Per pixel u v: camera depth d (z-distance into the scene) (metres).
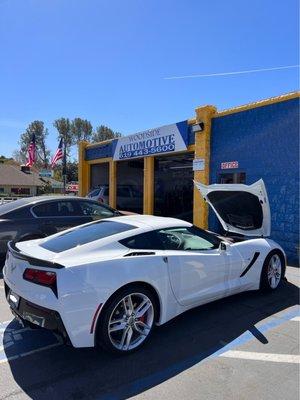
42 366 3.73
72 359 3.87
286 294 5.87
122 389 3.33
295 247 9.02
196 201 11.93
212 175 11.45
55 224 8.18
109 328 3.81
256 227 6.27
